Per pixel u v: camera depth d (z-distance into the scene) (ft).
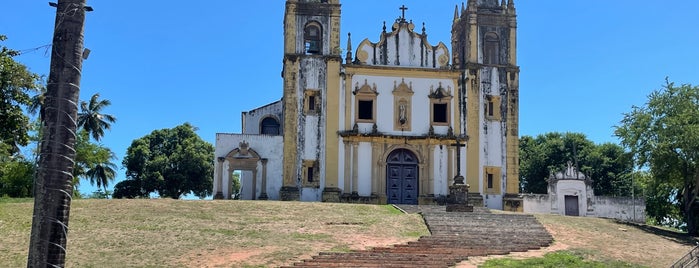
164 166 217.77
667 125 131.54
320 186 149.07
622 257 95.96
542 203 157.17
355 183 149.18
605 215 157.07
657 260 96.17
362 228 102.94
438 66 156.35
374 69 153.28
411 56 156.25
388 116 152.76
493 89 155.53
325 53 152.97
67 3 39.45
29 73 96.73
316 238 95.04
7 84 94.12
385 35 156.46
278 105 173.27
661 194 158.10
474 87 154.81
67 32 39.19
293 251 86.74
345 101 152.05
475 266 84.12
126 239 90.02
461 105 154.30
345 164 149.79
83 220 99.09
